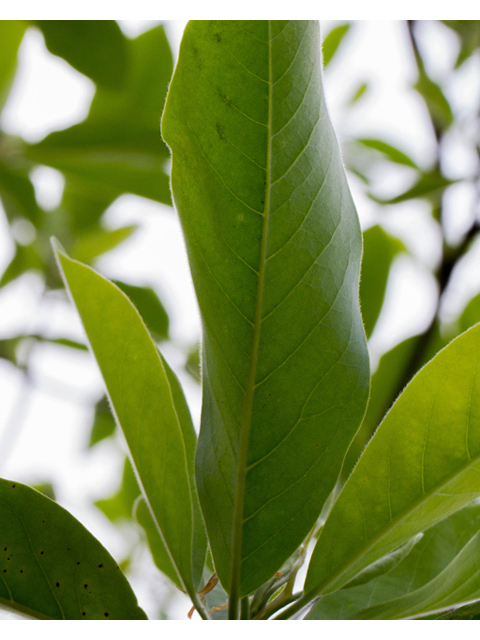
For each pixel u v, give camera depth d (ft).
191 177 1.44
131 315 1.56
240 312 1.46
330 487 1.49
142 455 1.56
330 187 1.46
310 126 1.43
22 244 3.03
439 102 2.82
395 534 1.51
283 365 1.47
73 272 1.56
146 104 2.72
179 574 1.56
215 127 1.42
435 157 2.78
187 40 1.41
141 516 1.85
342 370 1.48
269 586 1.59
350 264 1.48
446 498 1.49
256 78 1.42
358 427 1.48
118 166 2.73
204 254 1.46
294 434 1.48
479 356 1.46
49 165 2.73
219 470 1.50
